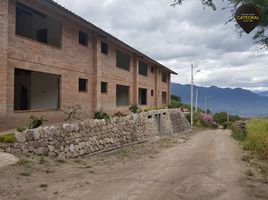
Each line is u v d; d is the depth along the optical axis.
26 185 7.75
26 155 10.76
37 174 9.05
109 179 9.09
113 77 24.45
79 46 19.30
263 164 12.89
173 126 38.16
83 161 12.62
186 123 47.19
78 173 9.77
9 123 13.52
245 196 7.55
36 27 18.59
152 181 8.93
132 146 20.06
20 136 10.68
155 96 37.59
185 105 66.81
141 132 24.16
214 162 13.21
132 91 29.33
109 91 23.72
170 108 40.44
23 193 7.09
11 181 7.95
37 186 7.73
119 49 25.88
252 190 8.18
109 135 17.78
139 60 31.67
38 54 15.46
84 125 14.91
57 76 17.78
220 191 7.95
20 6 15.98
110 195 7.27
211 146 21.73
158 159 14.05
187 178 9.52
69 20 17.97
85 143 14.75
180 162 13.09
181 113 45.25
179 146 21.36
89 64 20.62
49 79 18.20
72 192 7.41
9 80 13.52
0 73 12.77
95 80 21.09
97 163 12.33
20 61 14.20
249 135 25.14
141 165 12.09
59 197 6.96
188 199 7.14
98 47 21.30
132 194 7.41
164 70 41.31
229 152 17.64
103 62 22.48
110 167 11.42
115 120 19.09
